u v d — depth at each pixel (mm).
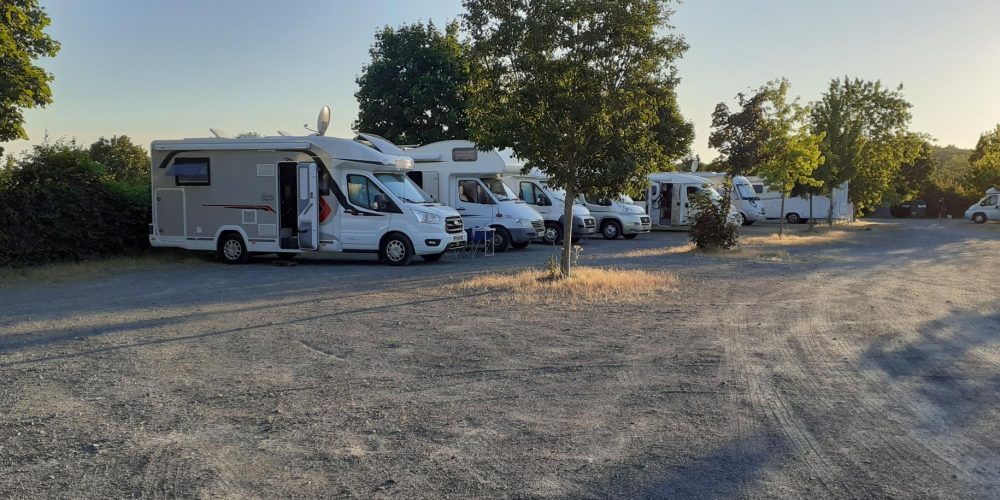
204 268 15922
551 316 9484
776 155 26922
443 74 31125
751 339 8094
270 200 16375
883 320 9320
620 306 10266
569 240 12742
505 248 20031
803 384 6258
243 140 16406
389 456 4641
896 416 5398
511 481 4242
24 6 14320
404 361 7070
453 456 4633
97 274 14648
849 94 35594
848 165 34031
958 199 59906
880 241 26125
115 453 4699
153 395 5980
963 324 9055
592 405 5680
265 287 12594
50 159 17000
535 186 22672
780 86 26516
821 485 4172
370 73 31969
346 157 16359
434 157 20031
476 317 9422
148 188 18875
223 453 4699
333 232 16516
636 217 25859
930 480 4242
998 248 22719
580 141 11984
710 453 4668
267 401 5809
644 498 4012
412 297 11141
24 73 13953
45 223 16109
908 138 44969
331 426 5211
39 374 6625
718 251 19500
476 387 6184
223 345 7805
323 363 7008
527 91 11805
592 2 11359
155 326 8891
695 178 30859
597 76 11797
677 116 31344
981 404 5695
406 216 16266
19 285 12977
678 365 6902
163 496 4059
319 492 4105
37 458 4621
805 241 25125
